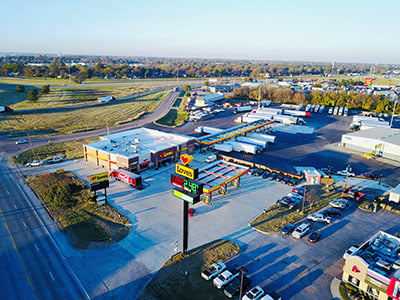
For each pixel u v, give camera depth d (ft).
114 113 484.33
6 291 113.70
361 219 173.99
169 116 474.90
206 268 128.47
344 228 163.84
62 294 112.78
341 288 119.14
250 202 192.24
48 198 184.75
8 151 288.51
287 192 208.23
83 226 159.02
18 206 180.65
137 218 169.48
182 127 401.49
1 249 139.13
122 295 113.29
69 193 192.85
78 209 177.78
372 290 114.52
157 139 289.33
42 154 281.33
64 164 257.14
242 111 517.14
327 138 350.84
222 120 447.42
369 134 310.65
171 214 174.60
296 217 174.19
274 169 244.01
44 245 142.61
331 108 538.47
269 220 170.19
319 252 142.10
